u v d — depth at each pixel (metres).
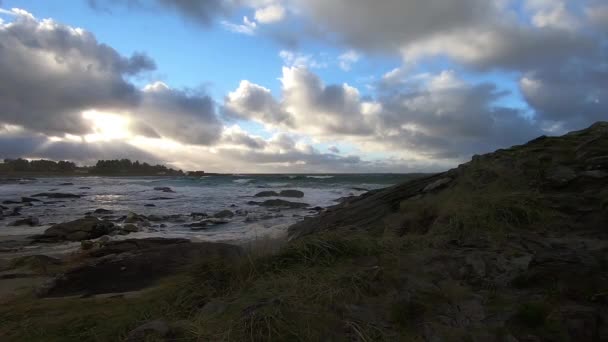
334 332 2.88
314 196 29.81
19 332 3.64
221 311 3.41
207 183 56.41
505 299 3.10
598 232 4.02
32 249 10.83
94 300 4.68
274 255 4.57
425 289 3.31
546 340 2.59
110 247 8.72
